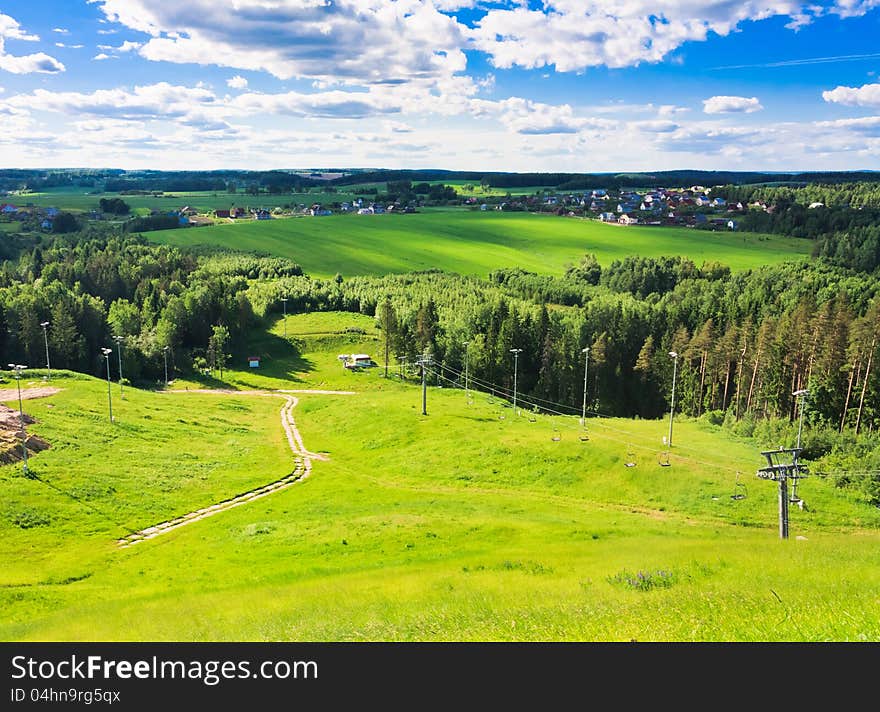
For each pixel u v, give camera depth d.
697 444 95.06
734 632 23.23
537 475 78.75
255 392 150.88
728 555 41.97
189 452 89.00
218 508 70.19
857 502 69.75
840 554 41.75
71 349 150.38
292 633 27.88
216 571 50.19
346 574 45.72
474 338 176.50
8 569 51.06
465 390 144.25
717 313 180.75
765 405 131.00
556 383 160.88
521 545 53.31
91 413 96.44
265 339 189.62
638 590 33.62
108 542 58.59
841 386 119.75
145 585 47.78
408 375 165.88
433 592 35.91
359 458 92.69
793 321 131.00
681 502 69.75
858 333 114.50
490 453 85.56
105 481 71.88
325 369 171.50
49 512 62.50
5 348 148.00
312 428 111.31
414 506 68.25
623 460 78.94
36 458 74.19
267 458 91.50
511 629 25.41
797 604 25.86
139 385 152.50
